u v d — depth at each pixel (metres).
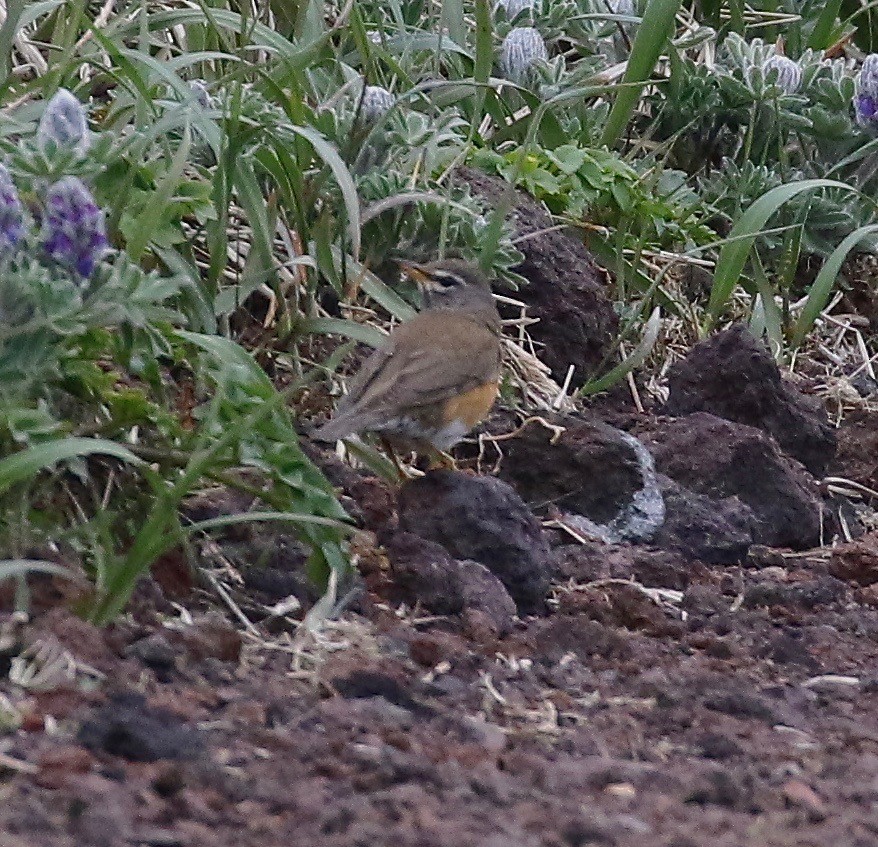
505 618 9.84
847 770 7.91
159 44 13.93
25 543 8.74
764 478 12.74
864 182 17.47
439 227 13.40
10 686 7.65
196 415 9.43
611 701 8.73
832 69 17.97
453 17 16.50
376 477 11.73
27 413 8.51
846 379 15.54
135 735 7.04
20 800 6.46
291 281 12.48
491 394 11.38
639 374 14.95
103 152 9.80
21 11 12.20
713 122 17.70
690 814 7.18
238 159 11.93
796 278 17.22
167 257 11.13
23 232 8.54
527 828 6.76
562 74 16.78
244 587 9.57
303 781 7.04
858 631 10.53
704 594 10.80
